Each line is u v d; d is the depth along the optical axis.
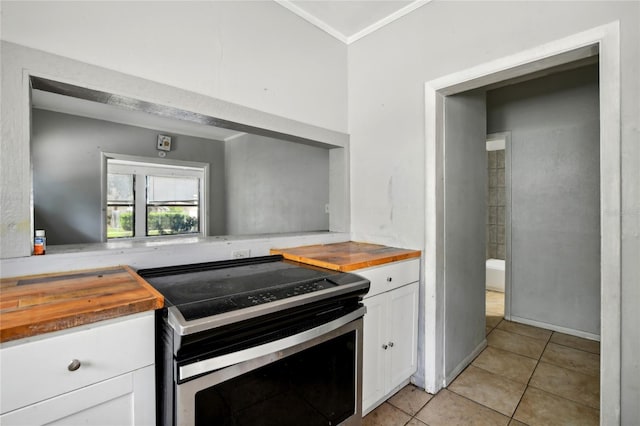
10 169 1.08
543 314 2.87
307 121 2.05
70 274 1.18
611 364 1.22
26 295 0.92
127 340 0.87
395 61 2.04
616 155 1.21
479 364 2.19
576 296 2.70
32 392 0.73
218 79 1.60
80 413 0.80
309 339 1.11
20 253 1.12
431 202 1.86
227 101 1.64
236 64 1.67
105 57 1.26
